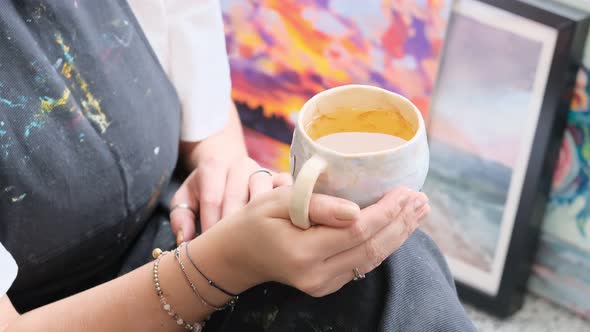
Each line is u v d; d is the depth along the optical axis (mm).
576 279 1369
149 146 993
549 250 1380
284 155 1534
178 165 1153
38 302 1018
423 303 841
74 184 922
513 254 1347
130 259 1022
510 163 1304
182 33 1067
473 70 1292
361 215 746
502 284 1374
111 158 948
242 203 988
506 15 1232
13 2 860
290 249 765
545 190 1312
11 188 880
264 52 1468
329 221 747
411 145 734
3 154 865
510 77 1263
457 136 1344
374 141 775
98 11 930
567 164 1299
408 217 772
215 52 1105
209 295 856
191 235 991
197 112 1097
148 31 1039
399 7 1305
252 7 1442
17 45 859
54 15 885
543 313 1409
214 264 835
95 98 928
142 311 864
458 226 1398
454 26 1285
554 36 1201
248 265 811
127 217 992
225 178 1034
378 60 1360
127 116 958
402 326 829
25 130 875
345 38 1374
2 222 900
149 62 1000
